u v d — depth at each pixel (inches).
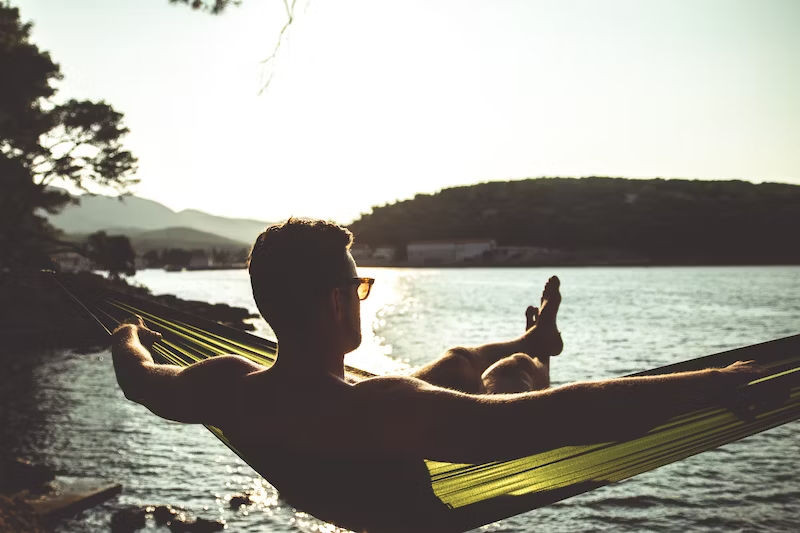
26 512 351.6
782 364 54.7
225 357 67.9
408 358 1079.6
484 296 3390.7
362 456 58.3
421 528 62.2
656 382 50.4
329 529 367.2
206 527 369.1
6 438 582.6
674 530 359.6
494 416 51.4
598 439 50.1
